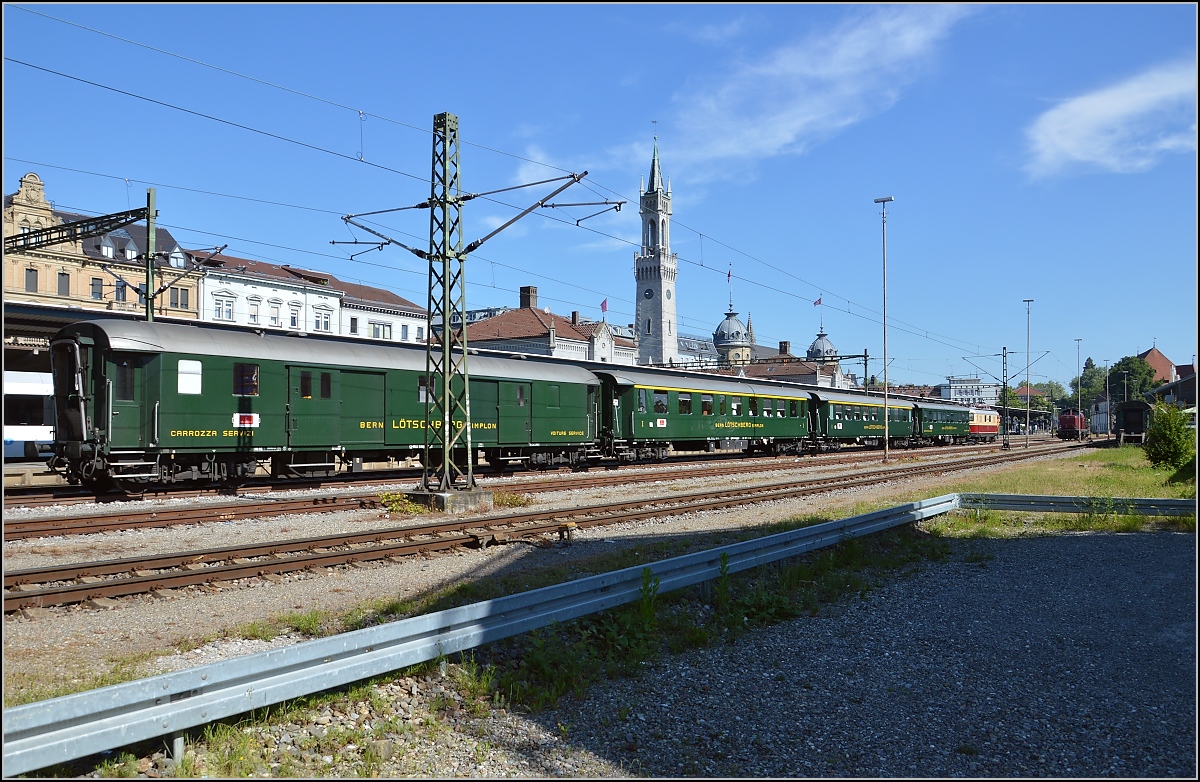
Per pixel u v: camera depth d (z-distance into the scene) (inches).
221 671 217.5
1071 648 319.9
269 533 566.9
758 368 4569.4
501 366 1078.4
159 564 424.2
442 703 258.5
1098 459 1590.8
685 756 228.2
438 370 700.7
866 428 2028.8
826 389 1967.3
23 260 1899.6
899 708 261.4
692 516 695.7
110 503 706.8
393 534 524.7
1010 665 300.8
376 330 2544.3
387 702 254.2
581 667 288.4
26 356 1084.5
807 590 415.2
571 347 2812.5
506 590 394.0
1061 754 226.4
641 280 4822.8
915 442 2359.7
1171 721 246.7
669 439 1366.9
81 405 718.5
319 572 432.5
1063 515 693.9
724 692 277.0
